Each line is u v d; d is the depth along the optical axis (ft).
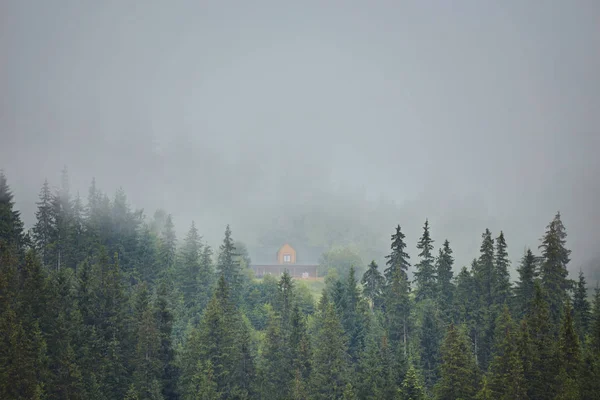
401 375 185.26
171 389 190.49
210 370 182.39
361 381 189.98
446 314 229.86
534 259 216.33
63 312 177.06
